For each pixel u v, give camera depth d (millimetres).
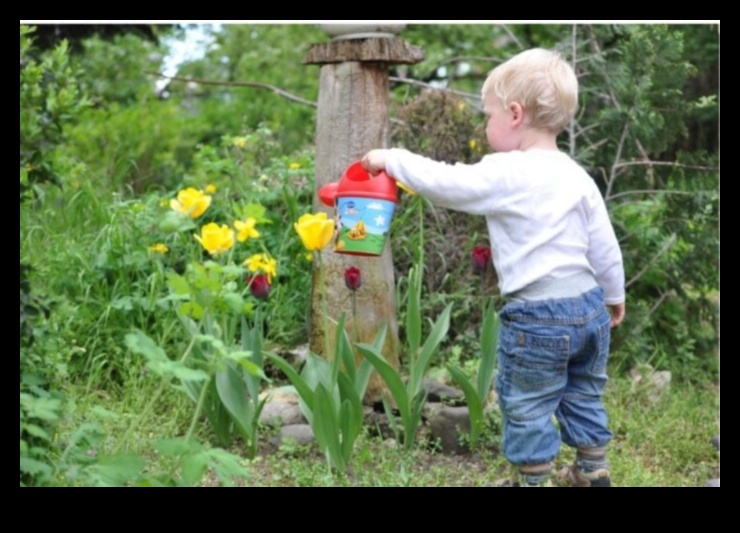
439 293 5348
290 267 5375
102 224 5742
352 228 3689
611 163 5801
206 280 3020
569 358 3432
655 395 5043
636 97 5586
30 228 5473
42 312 3457
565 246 3420
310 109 10703
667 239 5762
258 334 3992
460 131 5570
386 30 4422
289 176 5969
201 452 2879
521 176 3416
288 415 4301
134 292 5113
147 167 9359
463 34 10352
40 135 3332
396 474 3811
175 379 4461
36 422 3217
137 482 2963
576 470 3686
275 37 11109
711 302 5812
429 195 3500
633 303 5430
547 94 3521
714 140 7316
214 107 10828
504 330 3484
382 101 4500
